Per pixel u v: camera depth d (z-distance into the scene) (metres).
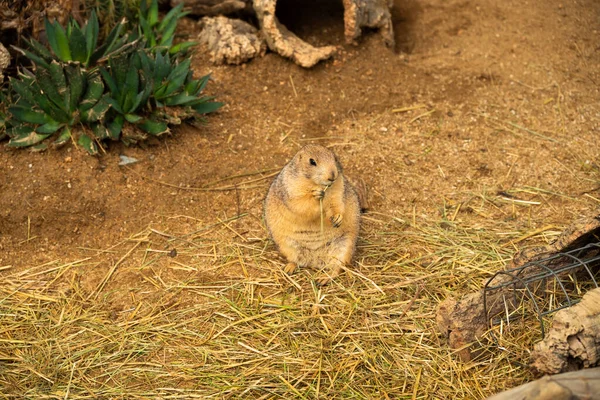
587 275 6.14
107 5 9.05
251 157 8.12
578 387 4.17
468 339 5.61
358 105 8.84
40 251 7.10
